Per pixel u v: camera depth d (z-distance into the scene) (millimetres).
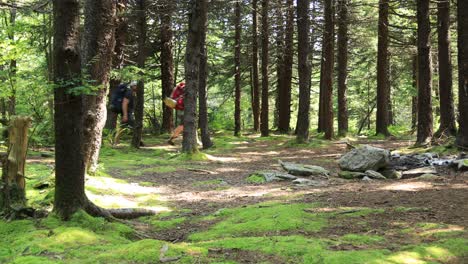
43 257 4074
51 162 10781
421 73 13414
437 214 5586
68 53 4945
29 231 4867
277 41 25094
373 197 6926
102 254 4117
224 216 6125
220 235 5027
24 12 11539
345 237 4598
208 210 6707
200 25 12977
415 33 24141
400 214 5664
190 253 4145
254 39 23844
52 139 12203
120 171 10523
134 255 4082
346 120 20469
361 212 5773
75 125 5164
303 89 17234
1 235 4863
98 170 8961
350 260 3785
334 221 5395
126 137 19547
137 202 7258
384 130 20953
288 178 9500
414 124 26172
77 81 4914
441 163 10195
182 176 10180
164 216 6367
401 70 28953
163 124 24406
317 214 5758
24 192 5543
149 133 25281
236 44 23422
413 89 24734
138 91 15484
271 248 4211
